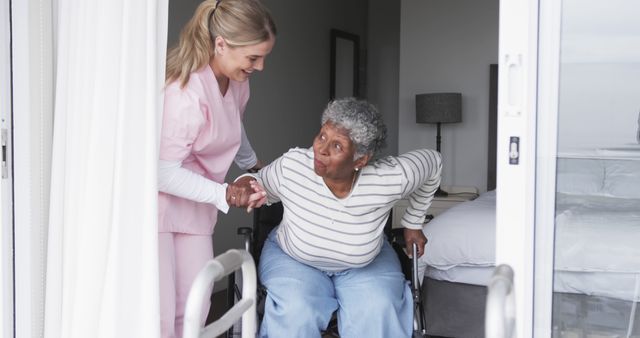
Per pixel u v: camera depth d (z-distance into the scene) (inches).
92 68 75.0
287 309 77.9
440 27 202.4
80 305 75.9
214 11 73.7
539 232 63.6
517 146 61.9
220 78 78.0
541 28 61.5
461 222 114.9
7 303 82.8
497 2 196.7
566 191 63.2
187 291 80.0
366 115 73.9
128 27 70.9
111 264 72.2
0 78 80.5
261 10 73.9
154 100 70.2
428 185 85.7
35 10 80.4
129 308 72.7
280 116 198.1
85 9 75.4
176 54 75.5
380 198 77.8
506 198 62.7
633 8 60.1
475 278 113.7
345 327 80.4
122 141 71.4
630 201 62.1
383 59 259.3
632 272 63.1
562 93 62.2
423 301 119.7
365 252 80.0
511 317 44.4
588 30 61.1
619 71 60.8
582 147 62.2
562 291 64.8
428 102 190.4
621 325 63.9
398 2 254.8
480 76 199.0
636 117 60.9
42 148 82.3
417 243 89.7
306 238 79.9
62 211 79.6
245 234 90.7
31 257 82.4
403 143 208.2
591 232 63.3
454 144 202.8
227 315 52.8
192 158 78.5
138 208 72.2
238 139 82.4
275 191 83.3
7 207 82.0
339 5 235.3
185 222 78.1
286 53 200.4
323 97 225.1
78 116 76.2
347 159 74.0
